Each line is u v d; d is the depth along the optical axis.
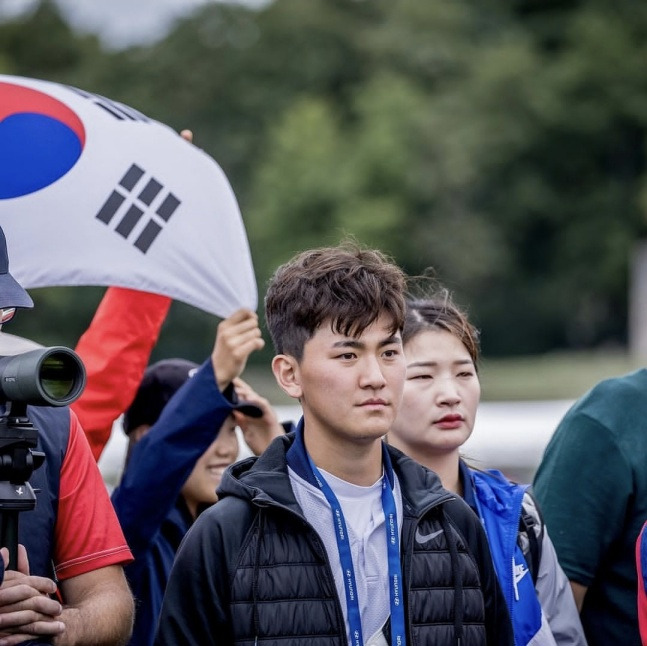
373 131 110.38
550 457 7.81
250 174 118.56
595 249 117.75
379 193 108.25
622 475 7.49
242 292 8.24
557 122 118.88
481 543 6.13
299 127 109.12
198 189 8.33
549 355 119.31
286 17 130.50
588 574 7.50
